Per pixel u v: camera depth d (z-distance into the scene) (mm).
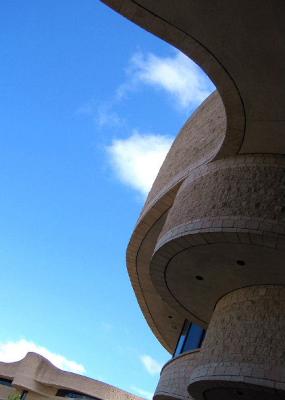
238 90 13008
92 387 48938
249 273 14844
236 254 14180
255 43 11602
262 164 14492
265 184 14000
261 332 13805
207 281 16172
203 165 16219
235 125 14055
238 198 14039
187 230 14281
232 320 14836
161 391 19109
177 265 15852
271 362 13031
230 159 15281
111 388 49125
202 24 11562
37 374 51000
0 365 54094
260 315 14289
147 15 11773
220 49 12086
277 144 14266
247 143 14578
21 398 50719
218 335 14828
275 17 10797
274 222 13102
